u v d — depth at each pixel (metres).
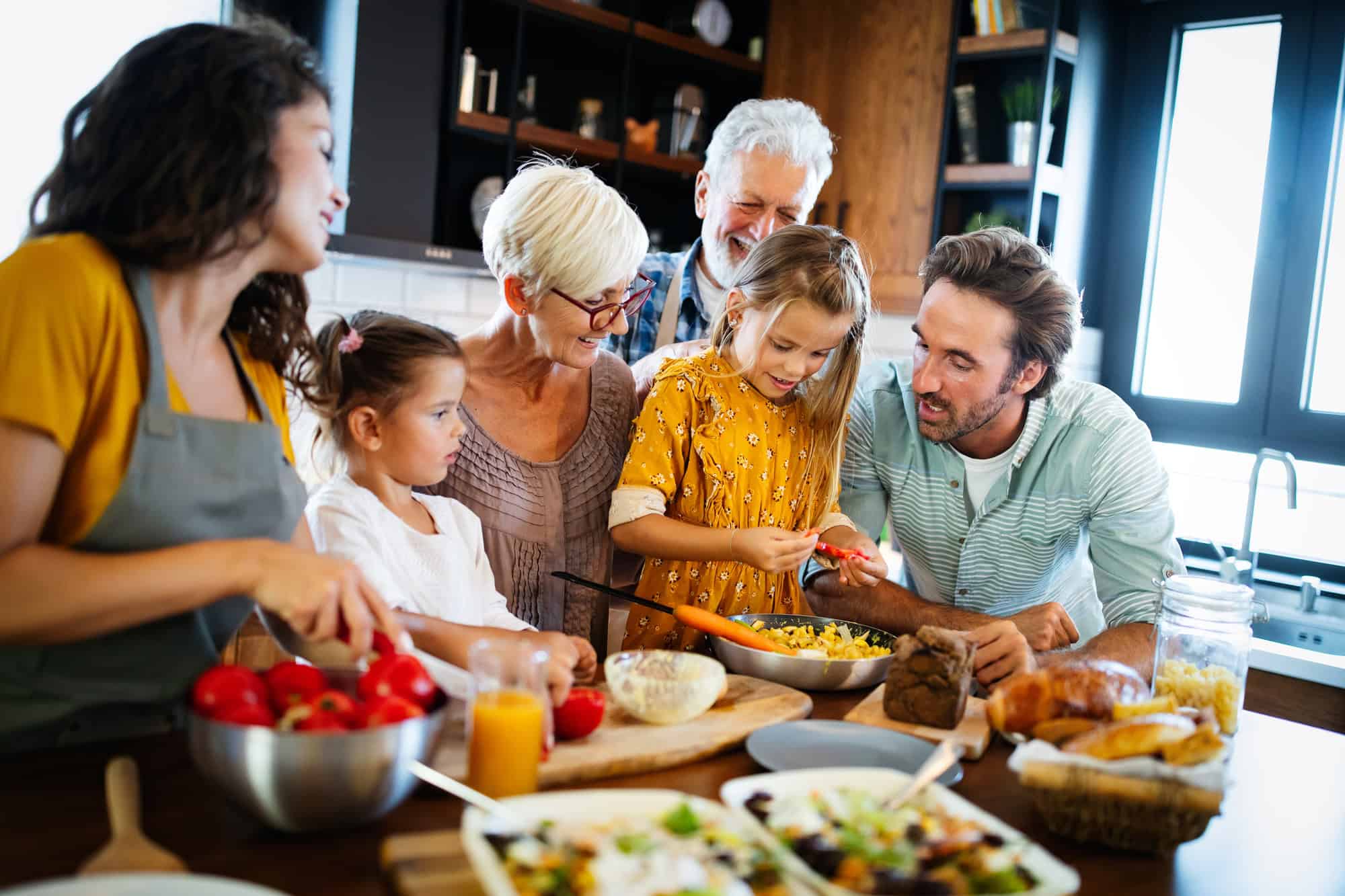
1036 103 3.16
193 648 1.17
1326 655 2.58
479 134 3.10
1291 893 1.01
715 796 1.11
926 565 2.14
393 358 1.52
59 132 2.78
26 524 0.99
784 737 1.23
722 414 1.82
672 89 3.80
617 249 1.64
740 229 2.29
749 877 0.85
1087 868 1.02
